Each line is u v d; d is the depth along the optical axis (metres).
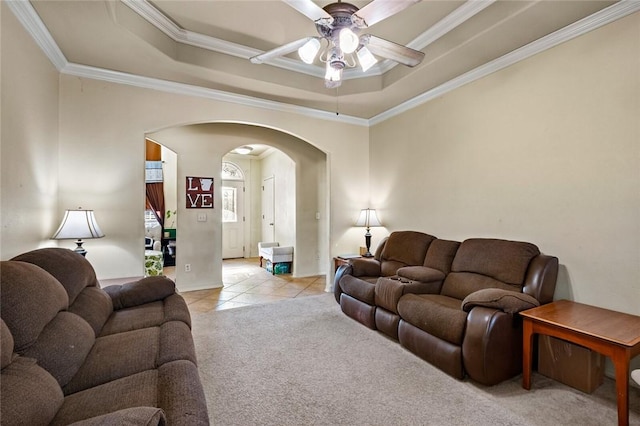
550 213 2.57
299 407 1.86
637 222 2.10
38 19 2.25
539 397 1.96
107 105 3.12
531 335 2.04
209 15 2.64
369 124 4.79
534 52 2.67
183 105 3.51
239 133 5.00
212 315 3.48
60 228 2.56
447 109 3.50
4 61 1.92
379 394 1.99
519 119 2.80
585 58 2.36
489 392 2.02
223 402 1.90
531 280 2.37
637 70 2.10
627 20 2.14
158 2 2.48
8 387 0.97
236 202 7.89
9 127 1.99
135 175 3.25
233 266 6.65
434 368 2.32
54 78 2.80
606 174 2.25
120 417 0.89
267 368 2.31
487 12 2.46
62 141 2.93
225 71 3.19
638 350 1.70
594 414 1.80
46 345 1.30
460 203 3.36
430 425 1.70
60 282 1.75
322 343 2.75
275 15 2.64
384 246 3.81
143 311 2.23
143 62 2.94
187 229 4.57
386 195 4.45
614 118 2.21
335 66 2.31
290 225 6.16
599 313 2.08
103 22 2.30
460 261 2.90
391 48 2.25
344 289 3.45
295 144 5.59
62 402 1.17
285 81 3.54
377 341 2.79
